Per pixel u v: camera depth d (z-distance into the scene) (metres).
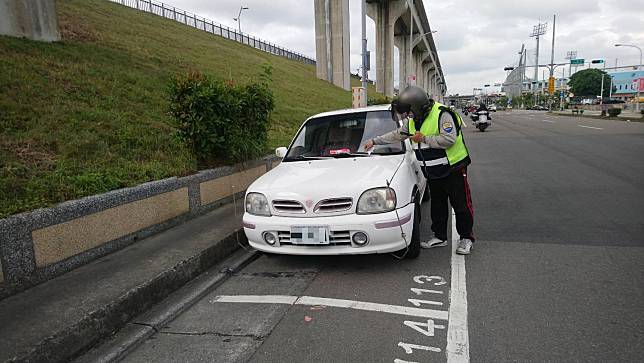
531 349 2.65
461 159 4.20
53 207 3.80
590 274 3.69
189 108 5.94
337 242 3.79
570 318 2.99
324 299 3.52
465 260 4.18
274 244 3.97
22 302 3.25
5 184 4.07
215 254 4.54
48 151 5.18
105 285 3.53
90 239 4.10
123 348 2.93
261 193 4.07
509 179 8.21
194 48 21.44
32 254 3.56
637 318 2.95
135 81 9.00
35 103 6.23
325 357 2.69
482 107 21.64
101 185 4.55
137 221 4.70
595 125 22.23
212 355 2.80
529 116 40.09
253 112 7.05
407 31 56.66
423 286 3.64
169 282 3.81
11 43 8.17
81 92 7.31
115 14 21.34
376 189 3.79
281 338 2.96
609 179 7.66
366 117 5.33
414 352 2.69
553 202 6.23
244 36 40.94
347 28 35.81
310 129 5.40
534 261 4.05
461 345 2.74
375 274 3.95
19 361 2.54
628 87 83.44
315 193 3.82
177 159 6.07
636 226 4.93
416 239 4.10
